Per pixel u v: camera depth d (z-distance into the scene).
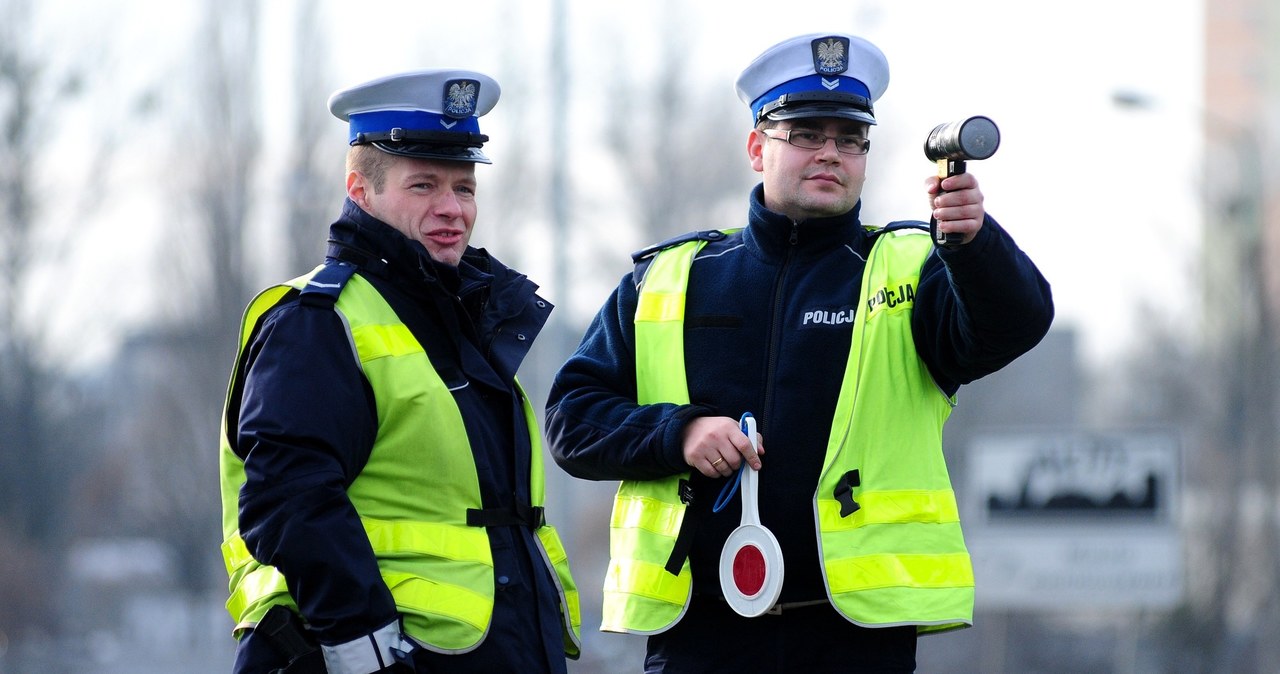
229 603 13.54
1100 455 38.31
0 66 101.12
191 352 96.69
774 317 14.67
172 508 109.44
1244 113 188.00
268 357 12.97
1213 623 73.31
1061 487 38.50
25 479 109.88
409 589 13.07
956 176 12.95
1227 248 77.06
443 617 13.03
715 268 15.13
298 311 13.14
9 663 100.69
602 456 14.63
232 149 93.94
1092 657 110.00
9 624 109.69
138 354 124.62
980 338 13.64
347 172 14.09
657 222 117.38
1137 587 37.81
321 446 12.71
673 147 117.81
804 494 14.22
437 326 13.80
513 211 95.56
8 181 102.69
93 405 121.38
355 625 12.40
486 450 13.75
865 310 14.39
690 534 14.44
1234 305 76.50
